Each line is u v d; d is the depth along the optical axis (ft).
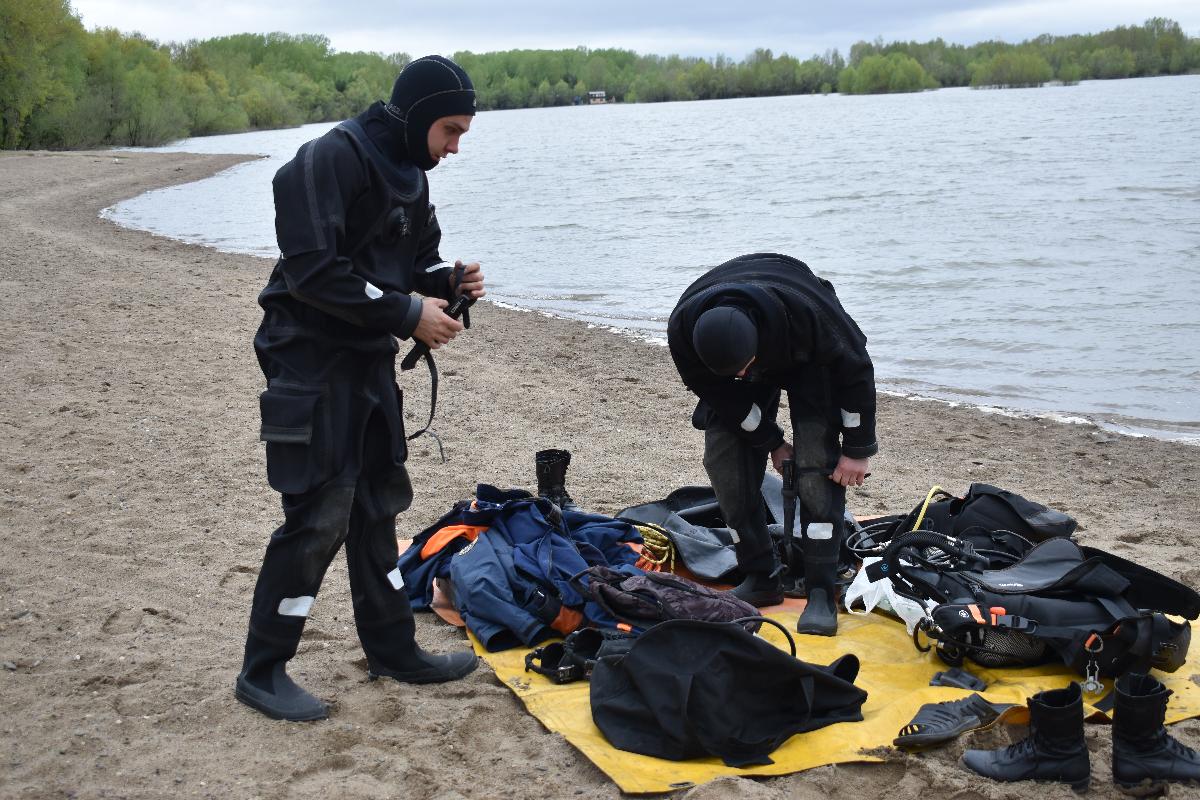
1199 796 10.57
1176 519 20.75
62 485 20.24
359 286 11.10
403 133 11.59
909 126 239.30
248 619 15.01
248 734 11.80
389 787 10.85
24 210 86.94
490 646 14.20
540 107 620.08
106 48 233.55
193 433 24.09
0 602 14.98
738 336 12.57
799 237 71.97
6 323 35.06
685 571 16.65
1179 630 12.87
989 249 63.05
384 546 12.84
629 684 11.94
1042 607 13.16
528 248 70.69
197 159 171.22
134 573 16.40
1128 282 50.98
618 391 30.94
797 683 11.87
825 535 14.64
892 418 29.37
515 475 22.40
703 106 513.86
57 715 12.03
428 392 30.17
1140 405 31.22
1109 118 230.48
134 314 37.83
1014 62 540.93
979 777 11.10
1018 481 23.47
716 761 11.37
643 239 74.02
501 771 11.26
